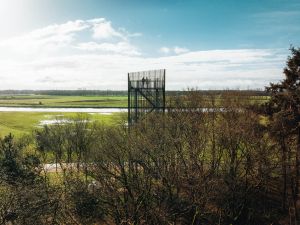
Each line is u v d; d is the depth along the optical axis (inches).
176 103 2253.9
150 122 1868.8
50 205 1542.8
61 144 2746.1
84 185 1765.5
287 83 2015.3
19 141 2770.7
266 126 2043.6
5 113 6692.9
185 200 1716.3
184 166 1724.9
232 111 2095.2
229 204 1861.5
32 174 1793.8
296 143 1886.1
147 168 1641.2
